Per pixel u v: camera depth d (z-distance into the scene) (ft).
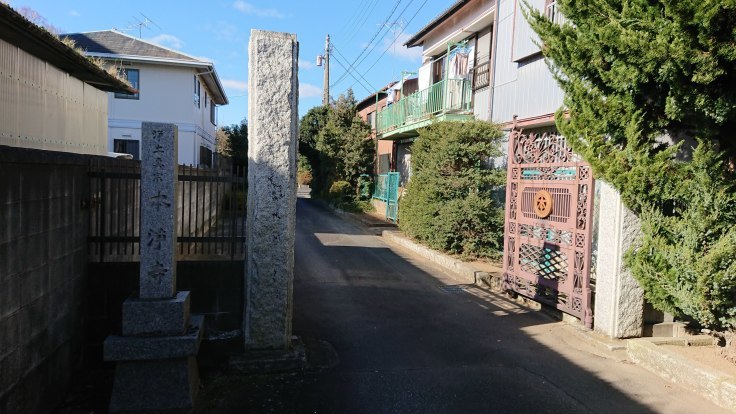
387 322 20.59
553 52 16.69
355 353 16.98
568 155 20.58
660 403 13.58
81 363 15.58
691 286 14.32
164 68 61.62
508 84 37.47
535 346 18.03
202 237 17.16
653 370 15.72
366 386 14.38
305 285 26.66
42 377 12.41
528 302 24.22
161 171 13.25
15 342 10.84
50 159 12.68
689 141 16.30
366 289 26.21
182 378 12.99
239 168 17.95
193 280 16.88
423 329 19.81
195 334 13.12
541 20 16.87
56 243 13.32
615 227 17.85
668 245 14.84
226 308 17.12
